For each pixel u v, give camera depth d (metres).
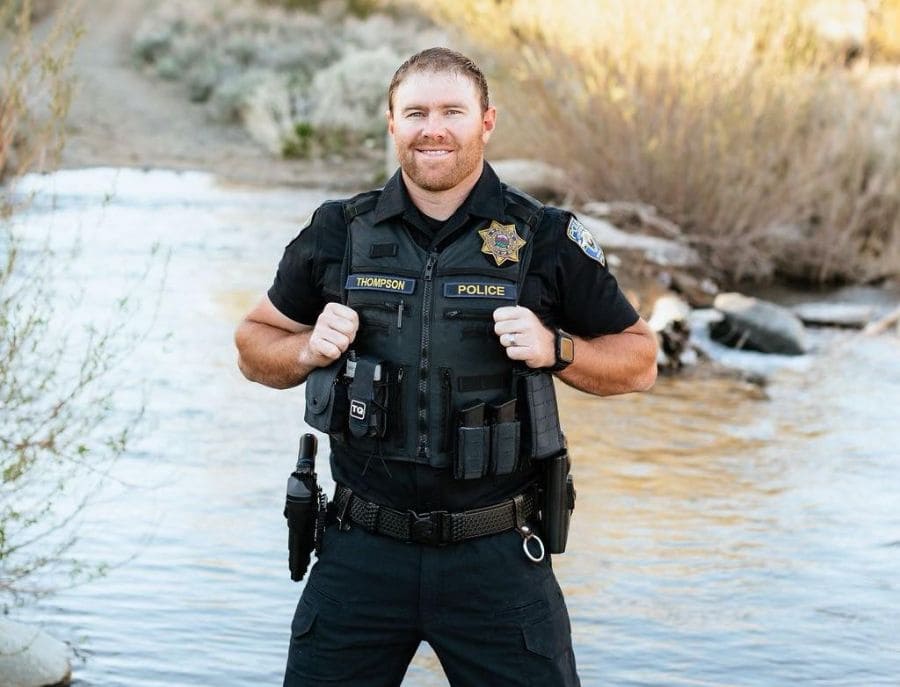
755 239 12.52
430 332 3.03
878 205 13.15
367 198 3.14
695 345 9.66
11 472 4.48
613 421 7.82
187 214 13.92
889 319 10.59
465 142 3.00
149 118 21.28
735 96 12.52
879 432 7.72
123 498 6.05
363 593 3.10
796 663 4.70
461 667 3.12
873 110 13.57
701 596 5.26
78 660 4.53
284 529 5.85
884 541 5.92
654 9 12.74
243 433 7.14
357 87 21.67
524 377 3.06
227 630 4.82
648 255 11.41
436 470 3.05
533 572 3.11
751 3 12.91
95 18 29.30
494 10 14.06
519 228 3.08
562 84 13.16
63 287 9.80
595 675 4.57
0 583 4.67
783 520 6.17
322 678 3.14
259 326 3.32
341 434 3.11
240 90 22.19
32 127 5.45
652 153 12.59
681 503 6.38
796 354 9.74
